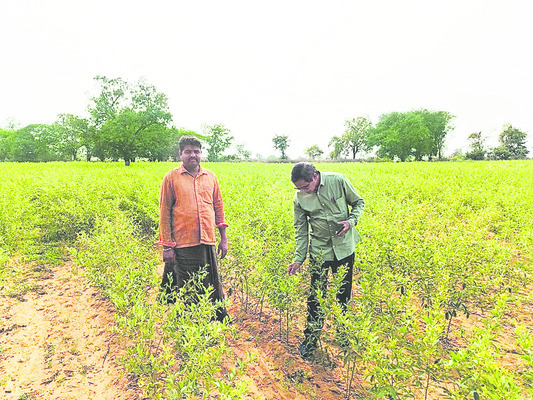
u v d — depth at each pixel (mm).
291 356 3803
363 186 13023
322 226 3602
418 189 12891
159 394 2539
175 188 3945
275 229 6070
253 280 4391
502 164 33219
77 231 7859
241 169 26891
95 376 3488
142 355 2746
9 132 71500
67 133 60719
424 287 4246
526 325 4305
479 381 2285
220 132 84250
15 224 6691
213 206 4320
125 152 34375
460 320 4504
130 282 3447
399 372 2488
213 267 4129
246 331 4301
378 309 4383
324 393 3256
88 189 10242
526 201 8844
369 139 74500
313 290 3623
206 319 3025
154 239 6957
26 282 5742
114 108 37312
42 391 3273
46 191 9719
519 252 6078
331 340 3740
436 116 71500
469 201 10719
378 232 5215
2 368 3600
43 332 4293
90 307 4934
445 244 5164
